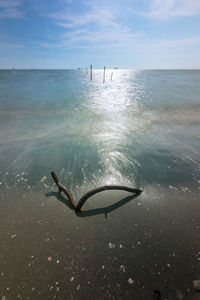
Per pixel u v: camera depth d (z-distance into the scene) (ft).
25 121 30.68
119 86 101.81
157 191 12.32
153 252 7.85
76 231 8.96
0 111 37.09
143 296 6.23
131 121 31.48
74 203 10.69
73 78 168.66
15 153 18.40
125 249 8.00
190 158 17.38
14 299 6.10
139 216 10.01
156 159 17.26
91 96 61.52
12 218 9.73
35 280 6.70
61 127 27.66
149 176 14.28
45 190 12.37
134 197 11.66
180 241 8.38
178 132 25.39
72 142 21.67
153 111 39.06
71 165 16.12
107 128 27.43
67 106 43.83
